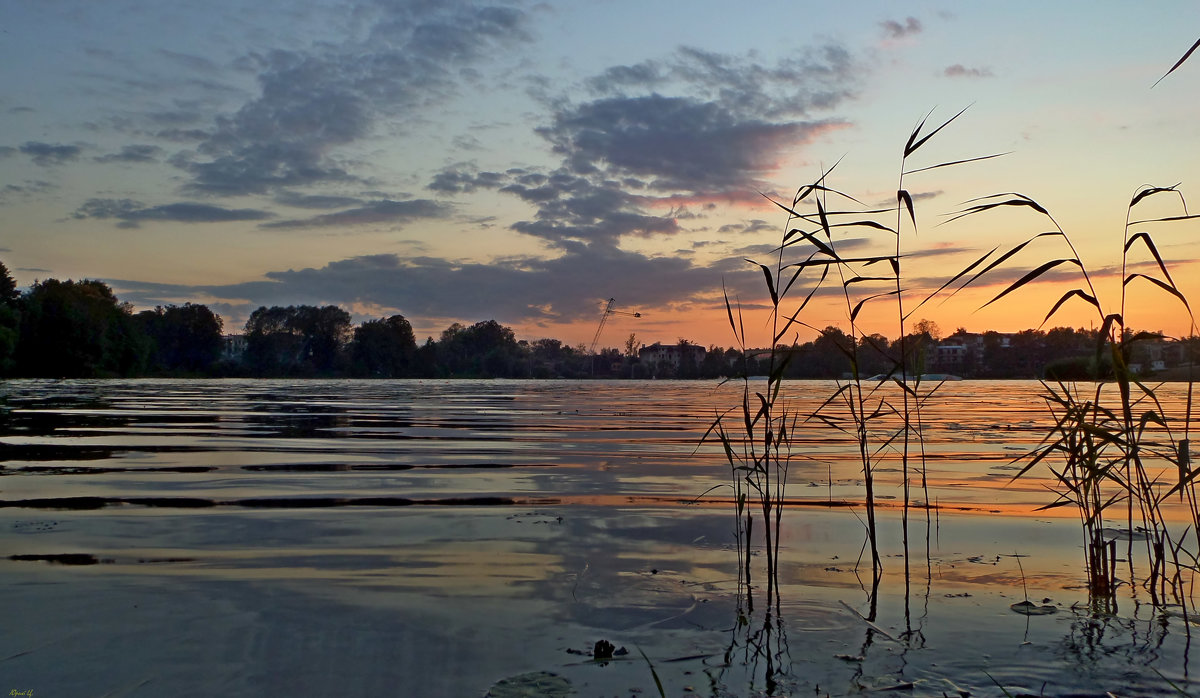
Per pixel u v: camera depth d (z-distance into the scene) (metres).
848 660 2.39
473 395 30.97
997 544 4.07
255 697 2.06
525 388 46.53
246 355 104.56
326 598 2.97
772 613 2.85
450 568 3.43
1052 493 5.78
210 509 4.82
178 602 2.90
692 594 3.08
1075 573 3.48
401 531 4.20
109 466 6.85
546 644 2.51
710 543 4.01
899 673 2.29
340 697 2.06
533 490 5.68
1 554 3.62
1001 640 2.58
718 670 2.30
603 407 20.20
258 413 16.11
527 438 10.17
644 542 4.00
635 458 7.84
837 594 3.11
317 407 19.22
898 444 9.70
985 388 50.00
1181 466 3.22
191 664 2.29
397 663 2.32
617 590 3.12
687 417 15.38
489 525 4.39
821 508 5.11
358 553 3.69
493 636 2.57
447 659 2.36
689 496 5.48
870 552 3.86
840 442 9.92
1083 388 20.03
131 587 3.09
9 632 2.55
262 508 4.87
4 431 10.54
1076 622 2.78
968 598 3.07
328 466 6.98
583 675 2.24
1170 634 2.65
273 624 2.66
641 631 2.64
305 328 112.62
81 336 60.41
